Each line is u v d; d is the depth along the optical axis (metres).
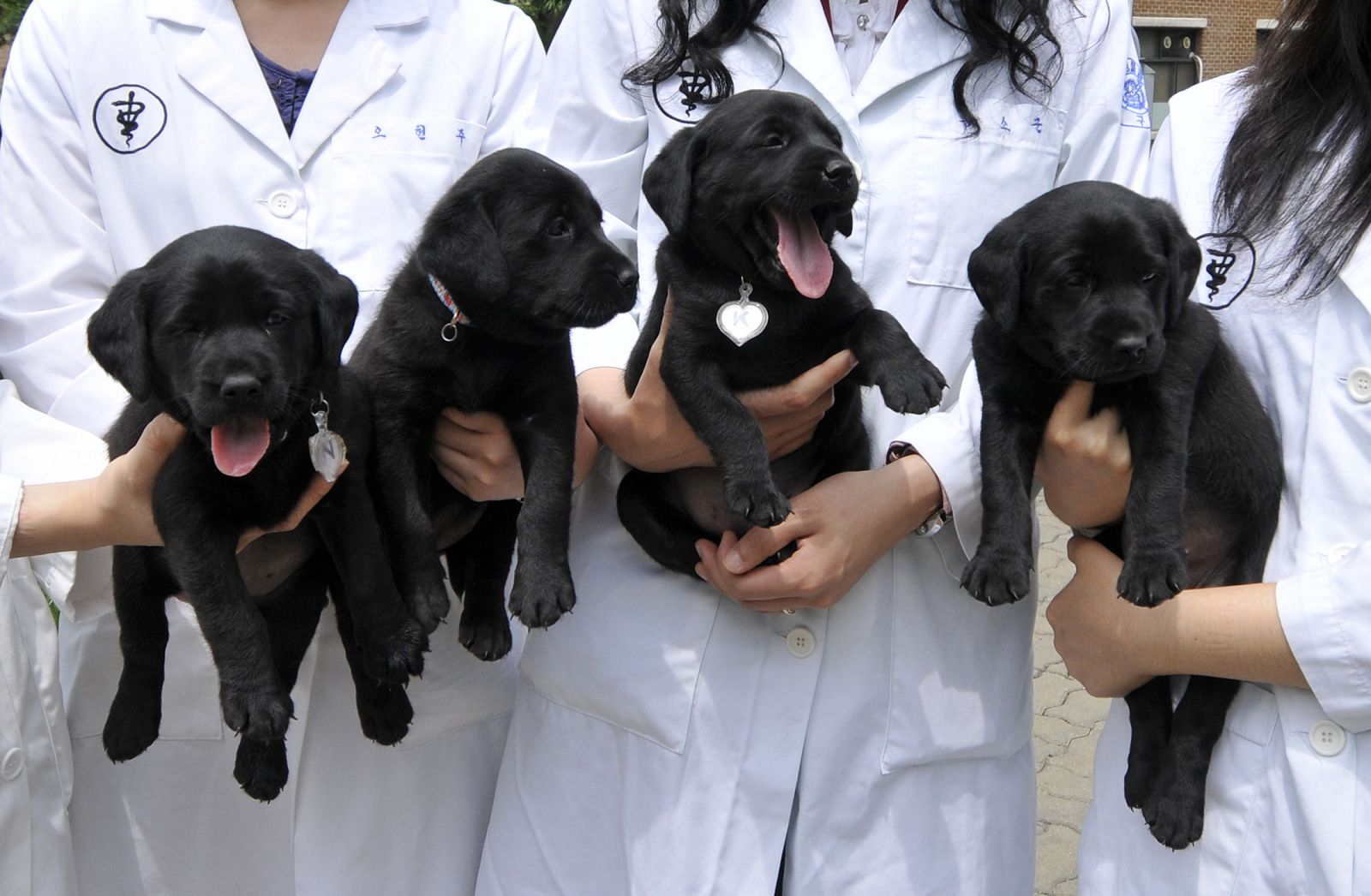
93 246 3.23
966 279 2.89
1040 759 5.99
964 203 2.85
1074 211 2.59
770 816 2.79
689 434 2.80
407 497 2.80
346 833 3.21
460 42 3.45
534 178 2.78
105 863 3.14
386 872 3.26
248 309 2.47
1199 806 2.40
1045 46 2.91
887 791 2.83
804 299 2.76
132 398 2.74
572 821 2.97
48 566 2.93
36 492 2.66
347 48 3.31
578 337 3.25
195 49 3.22
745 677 2.81
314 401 2.59
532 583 2.70
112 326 2.51
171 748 3.11
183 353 2.47
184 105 3.21
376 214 3.28
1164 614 2.36
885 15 2.95
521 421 2.86
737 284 2.77
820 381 2.66
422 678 3.24
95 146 3.20
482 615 2.98
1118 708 2.73
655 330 2.99
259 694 2.53
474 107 3.44
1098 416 2.64
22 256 3.21
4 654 2.64
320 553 2.94
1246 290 2.48
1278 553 2.40
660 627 2.88
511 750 3.16
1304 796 2.19
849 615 2.80
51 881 2.74
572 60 3.19
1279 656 2.17
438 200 3.06
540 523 2.77
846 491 2.66
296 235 3.23
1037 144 2.89
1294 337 2.38
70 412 3.09
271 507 2.61
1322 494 2.28
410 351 2.80
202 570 2.54
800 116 2.73
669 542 2.90
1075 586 2.61
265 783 2.69
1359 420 2.24
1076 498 2.65
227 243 2.54
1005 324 2.63
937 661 2.84
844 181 2.60
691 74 2.96
